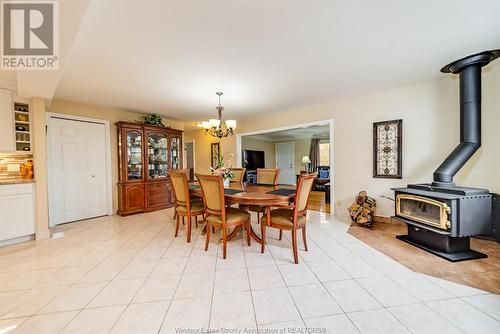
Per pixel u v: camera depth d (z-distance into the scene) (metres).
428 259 2.29
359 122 3.81
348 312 1.51
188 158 7.53
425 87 3.17
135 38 1.94
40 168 3.00
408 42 2.11
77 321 1.44
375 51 2.27
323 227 3.44
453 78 2.95
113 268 2.15
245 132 5.67
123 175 4.25
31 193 2.93
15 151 3.03
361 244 2.73
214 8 1.58
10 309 1.55
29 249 2.63
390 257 2.35
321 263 2.23
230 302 1.62
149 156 4.75
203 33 1.89
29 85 2.53
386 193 3.56
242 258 2.37
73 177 3.87
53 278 1.97
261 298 1.67
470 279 1.90
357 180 3.87
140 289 1.79
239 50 2.19
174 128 5.58
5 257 2.41
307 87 3.31
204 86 3.15
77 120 3.93
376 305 1.58
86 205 4.03
